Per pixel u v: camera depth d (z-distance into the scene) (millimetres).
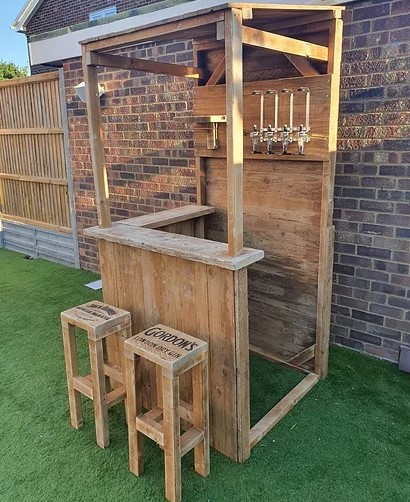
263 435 2275
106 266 2578
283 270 2963
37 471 2070
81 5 8352
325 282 2732
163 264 2221
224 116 2932
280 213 2889
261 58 2832
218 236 3262
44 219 5633
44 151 5297
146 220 2787
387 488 1930
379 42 2637
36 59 5078
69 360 2291
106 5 7551
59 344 3336
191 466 2094
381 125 2725
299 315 2939
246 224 3092
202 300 2084
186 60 3629
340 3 2721
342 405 2527
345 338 3195
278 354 3125
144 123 4125
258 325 3209
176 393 1812
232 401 2078
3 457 2162
